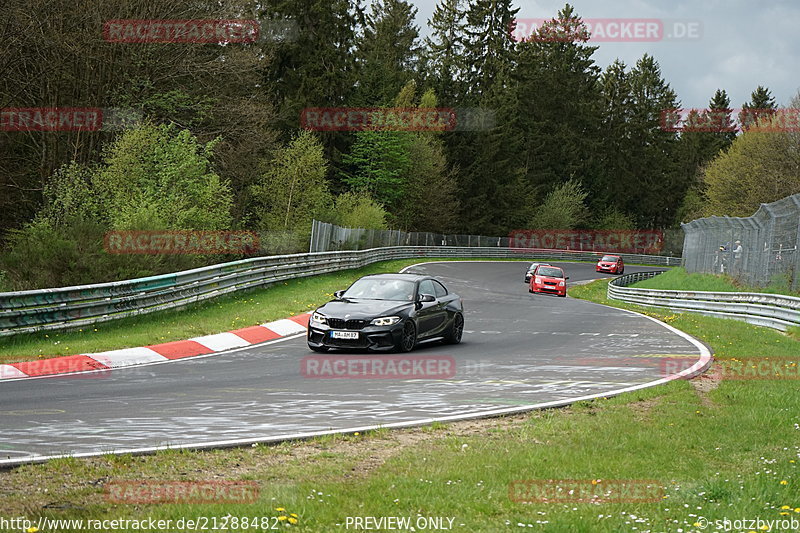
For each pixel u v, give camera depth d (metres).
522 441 10.39
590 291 65.12
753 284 39.53
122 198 38.88
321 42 84.56
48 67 49.31
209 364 18.28
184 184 41.09
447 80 121.56
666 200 154.25
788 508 7.38
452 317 23.05
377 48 126.06
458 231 114.88
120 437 10.20
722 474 8.81
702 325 30.59
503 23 134.12
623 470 8.85
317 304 32.88
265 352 20.72
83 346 19.47
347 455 9.48
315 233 49.66
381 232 71.62
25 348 18.92
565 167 139.88
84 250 27.16
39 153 52.25
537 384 15.80
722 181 89.69
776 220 36.59
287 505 7.09
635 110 153.25
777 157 81.88
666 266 126.12
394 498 7.44
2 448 9.43
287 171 61.19
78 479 8.02
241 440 9.94
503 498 7.58
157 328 23.47
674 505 7.60
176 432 10.59
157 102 51.72
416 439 10.52
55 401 12.86
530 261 99.50
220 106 58.06
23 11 45.03
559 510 7.27
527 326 29.38
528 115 138.00
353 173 99.06
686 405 13.41
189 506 7.00
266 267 36.78
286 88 83.38
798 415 12.63
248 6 60.44
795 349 22.97
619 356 20.86
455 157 116.12
